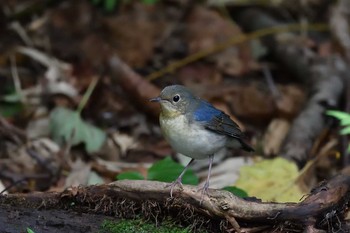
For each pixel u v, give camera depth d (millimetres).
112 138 12789
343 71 14422
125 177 9055
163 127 8859
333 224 7766
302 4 17141
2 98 13602
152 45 15578
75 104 13672
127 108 13719
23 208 8219
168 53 15555
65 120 12680
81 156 12297
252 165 11039
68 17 15820
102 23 15789
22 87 14078
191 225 7840
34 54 14656
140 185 8000
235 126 9133
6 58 14594
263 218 7656
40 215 8023
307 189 10688
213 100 14133
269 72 15242
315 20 16938
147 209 7973
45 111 13414
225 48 15648
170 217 7961
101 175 11688
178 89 8812
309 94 13891
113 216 8094
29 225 7781
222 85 14773
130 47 15445
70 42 15266
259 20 16328
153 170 9219
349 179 7863
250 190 10531
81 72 14430
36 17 15820
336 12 16422
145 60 15305
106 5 15875
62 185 11125
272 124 13531
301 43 15578
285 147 12125
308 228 7562
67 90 13820
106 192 8148
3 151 12016
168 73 14953
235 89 14516
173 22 16156
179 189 7852
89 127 12742
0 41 15070
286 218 7617
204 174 11492
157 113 13414
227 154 12320
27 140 12352
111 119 13477
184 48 15656
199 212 7828
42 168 11633
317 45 15703
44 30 15438
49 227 7770
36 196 8375
